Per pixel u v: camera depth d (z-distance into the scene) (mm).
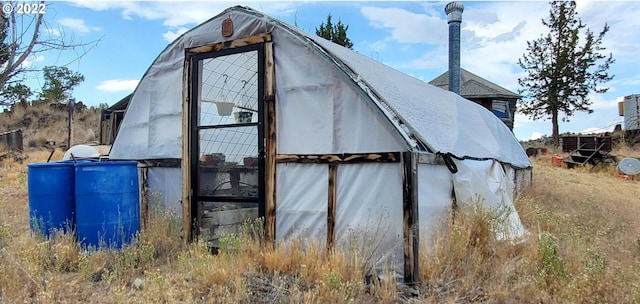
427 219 4961
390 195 4711
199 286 4180
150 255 4965
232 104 7312
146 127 7059
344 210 5004
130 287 4293
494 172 7246
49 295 3768
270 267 4703
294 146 5453
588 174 17859
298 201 5348
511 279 4301
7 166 16969
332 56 5234
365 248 4672
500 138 10578
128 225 5711
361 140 5004
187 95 6395
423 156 4891
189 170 6293
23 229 6480
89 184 5465
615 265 4758
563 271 4188
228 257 4711
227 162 6758
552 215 7086
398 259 4543
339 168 5090
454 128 7352
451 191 5699
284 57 5633
